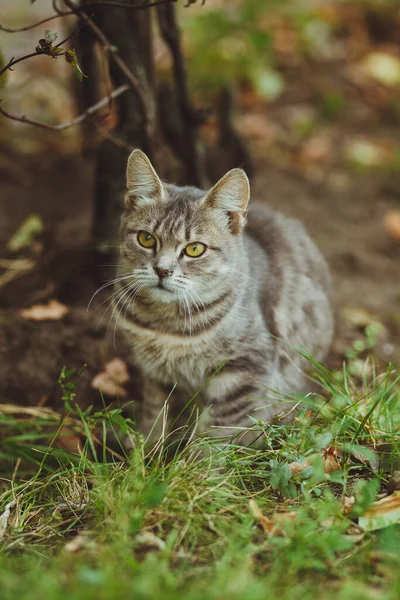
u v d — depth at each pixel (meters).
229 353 1.00
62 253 1.28
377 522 0.86
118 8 1.12
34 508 0.94
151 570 0.82
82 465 0.96
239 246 1.02
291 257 1.10
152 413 1.06
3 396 1.11
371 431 0.96
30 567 0.83
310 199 1.51
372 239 1.44
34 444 1.05
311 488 0.89
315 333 1.10
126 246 1.01
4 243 1.30
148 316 1.01
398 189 1.56
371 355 1.16
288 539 0.84
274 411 1.03
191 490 0.90
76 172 1.47
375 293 1.32
